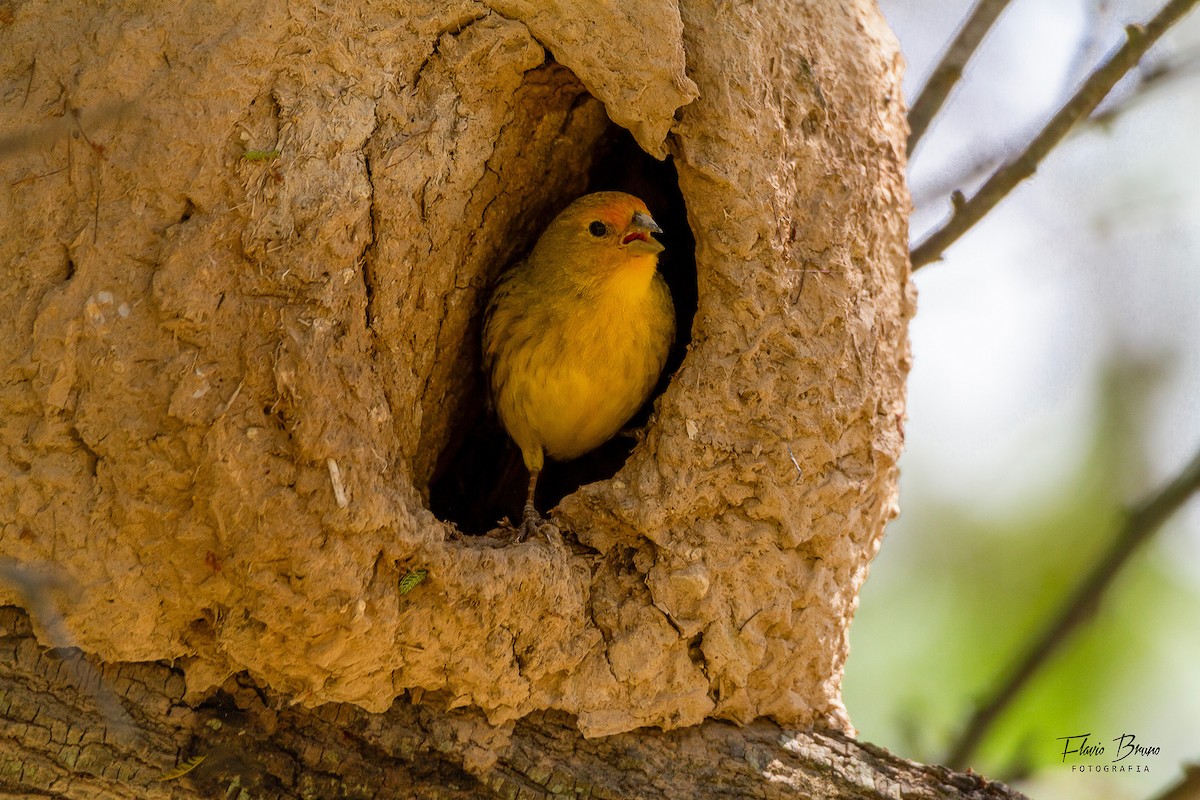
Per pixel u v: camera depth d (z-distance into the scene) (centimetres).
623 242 1202
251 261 926
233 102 940
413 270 1038
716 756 1024
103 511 892
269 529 890
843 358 1104
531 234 1315
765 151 1088
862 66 1198
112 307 899
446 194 1044
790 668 1069
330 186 956
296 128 956
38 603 722
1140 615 1659
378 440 951
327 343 936
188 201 923
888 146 1213
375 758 965
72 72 934
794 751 1039
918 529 1870
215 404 898
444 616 947
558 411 1267
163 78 933
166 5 945
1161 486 1414
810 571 1084
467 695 969
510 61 1049
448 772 974
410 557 938
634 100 1045
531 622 982
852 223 1138
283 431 912
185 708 937
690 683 1030
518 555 986
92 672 919
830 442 1091
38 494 888
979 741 1389
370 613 916
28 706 901
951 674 1730
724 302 1081
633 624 1023
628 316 1233
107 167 916
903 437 1189
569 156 1242
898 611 1814
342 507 902
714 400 1067
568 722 1005
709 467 1059
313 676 920
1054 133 1346
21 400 890
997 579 1809
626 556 1059
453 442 1356
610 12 1040
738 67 1080
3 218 909
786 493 1070
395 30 1009
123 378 892
